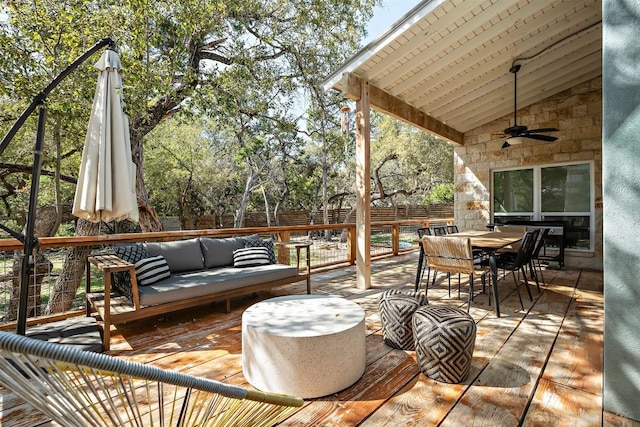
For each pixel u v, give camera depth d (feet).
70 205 24.21
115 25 14.10
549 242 19.35
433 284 15.46
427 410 5.88
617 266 5.73
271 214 51.55
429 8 10.71
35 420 5.65
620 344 5.68
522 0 11.07
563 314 10.98
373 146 42.91
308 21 22.33
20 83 13.12
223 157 44.32
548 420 5.59
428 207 48.01
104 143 8.48
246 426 3.82
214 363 7.73
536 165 20.08
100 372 2.62
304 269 18.47
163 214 44.86
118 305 9.47
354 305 8.29
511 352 8.14
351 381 6.68
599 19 12.82
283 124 27.66
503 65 15.28
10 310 16.40
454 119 20.48
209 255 13.08
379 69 13.43
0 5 12.87
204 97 17.84
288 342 6.30
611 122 5.81
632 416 5.54
